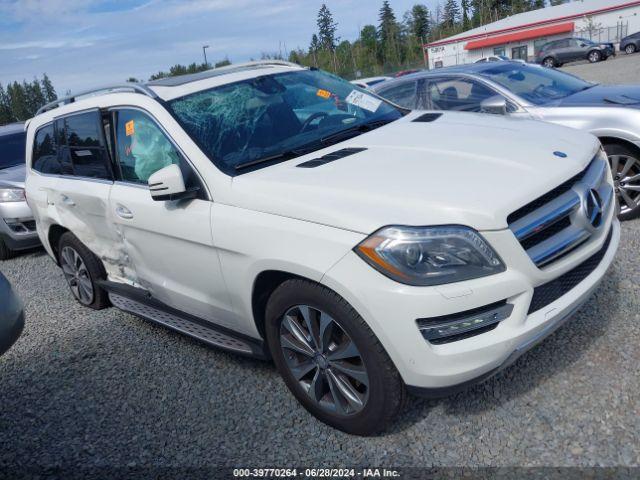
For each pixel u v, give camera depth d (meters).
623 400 2.90
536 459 2.64
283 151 3.58
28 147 5.50
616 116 5.09
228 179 3.29
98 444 3.35
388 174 2.96
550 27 45.66
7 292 3.02
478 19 83.50
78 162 4.63
